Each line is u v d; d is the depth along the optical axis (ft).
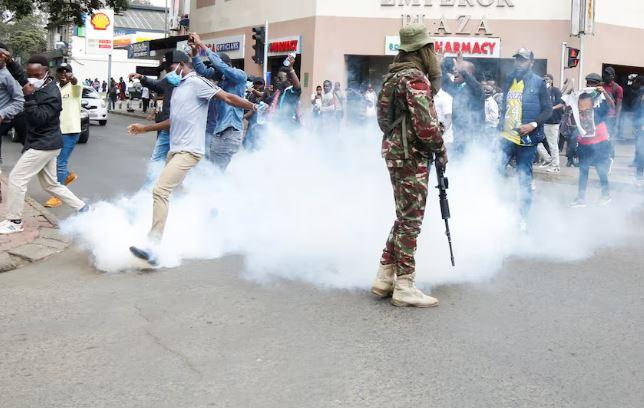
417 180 16.29
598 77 32.04
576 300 17.28
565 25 74.49
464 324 15.39
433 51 16.35
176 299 17.10
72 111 30.55
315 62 80.07
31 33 281.54
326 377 12.59
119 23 225.35
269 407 11.44
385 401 11.64
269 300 17.01
